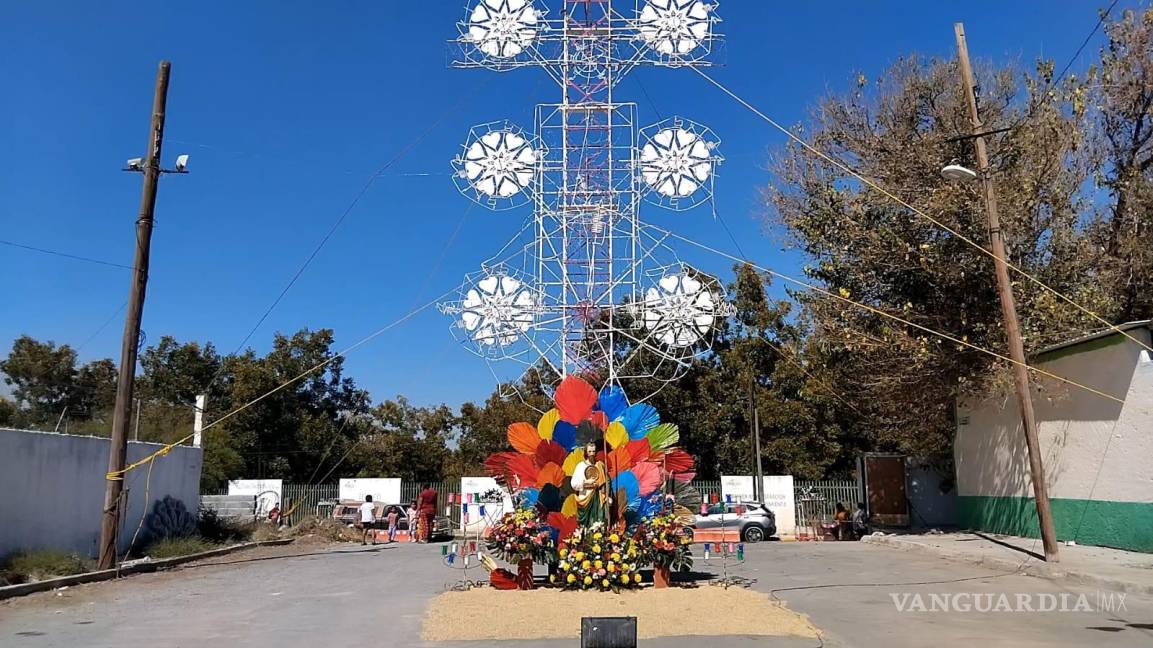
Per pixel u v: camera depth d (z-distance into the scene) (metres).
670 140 23.41
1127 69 24.33
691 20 23.77
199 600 13.24
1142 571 15.14
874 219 25.39
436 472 49.41
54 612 11.97
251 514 30.72
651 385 38.84
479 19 24.22
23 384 43.09
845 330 24.86
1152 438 17.61
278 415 42.09
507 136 23.80
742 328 41.09
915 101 25.61
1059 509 20.98
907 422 28.80
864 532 29.88
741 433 39.03
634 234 24.19
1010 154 23.36
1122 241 24.28
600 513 13.61
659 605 11.81
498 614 11.22
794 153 27.14
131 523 20.56
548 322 23.94
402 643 9.73
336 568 18.75
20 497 16.22
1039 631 10.23
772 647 9.41
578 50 24.67
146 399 43.75
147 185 18.86
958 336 23.75
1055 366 20.97
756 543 27.34
